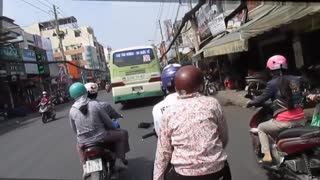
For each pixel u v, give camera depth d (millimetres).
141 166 8492
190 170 3605
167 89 5258
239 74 23828
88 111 6504
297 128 5367
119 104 24094
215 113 3750
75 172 8719
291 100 5727
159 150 3811
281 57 5938
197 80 3787
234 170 7457
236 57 24312
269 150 5941
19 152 12523
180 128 3672
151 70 20516
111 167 6879
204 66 34062
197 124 3660
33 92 49625
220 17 25359
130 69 20531
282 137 5457
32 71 48875
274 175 6570
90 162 6254
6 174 9367
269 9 17688
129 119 16250
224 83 26094
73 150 11422
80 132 6508
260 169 7242
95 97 7008
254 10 20328
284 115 5758
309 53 16172
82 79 85438
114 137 6934
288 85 5746
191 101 3746
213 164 3611
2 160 11414
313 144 5172
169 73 5238
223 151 3729
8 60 38719
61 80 64812
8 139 16812
